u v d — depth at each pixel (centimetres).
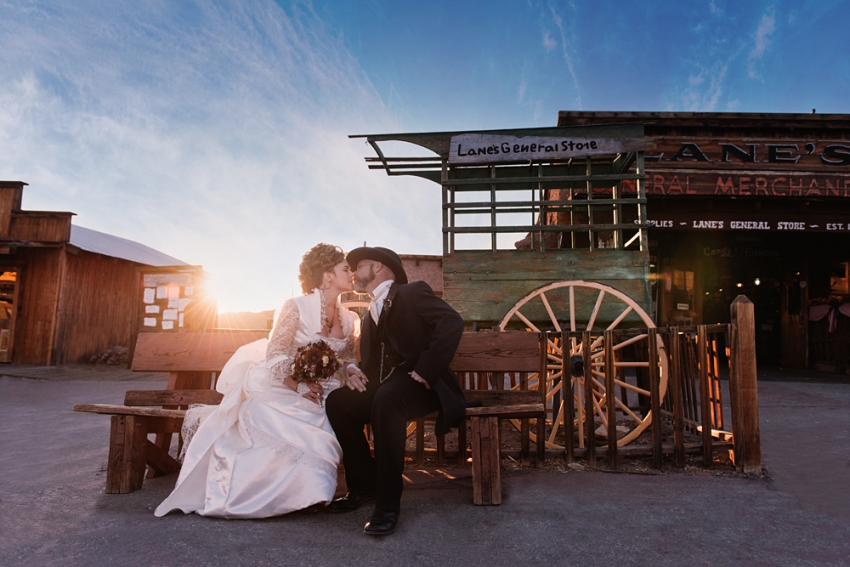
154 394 317
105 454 385
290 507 247
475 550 212
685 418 430
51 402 680
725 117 915
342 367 296
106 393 780
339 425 274
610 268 488
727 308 1165
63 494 287
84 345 1301
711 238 1134
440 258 1504
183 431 288
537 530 233
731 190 923
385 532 226
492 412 267
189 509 254
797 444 414
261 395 273
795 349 1109
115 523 241
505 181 525
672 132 938
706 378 345
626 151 513
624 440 365
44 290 1234
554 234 974
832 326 995
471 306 495
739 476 324
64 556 204
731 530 234
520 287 493
